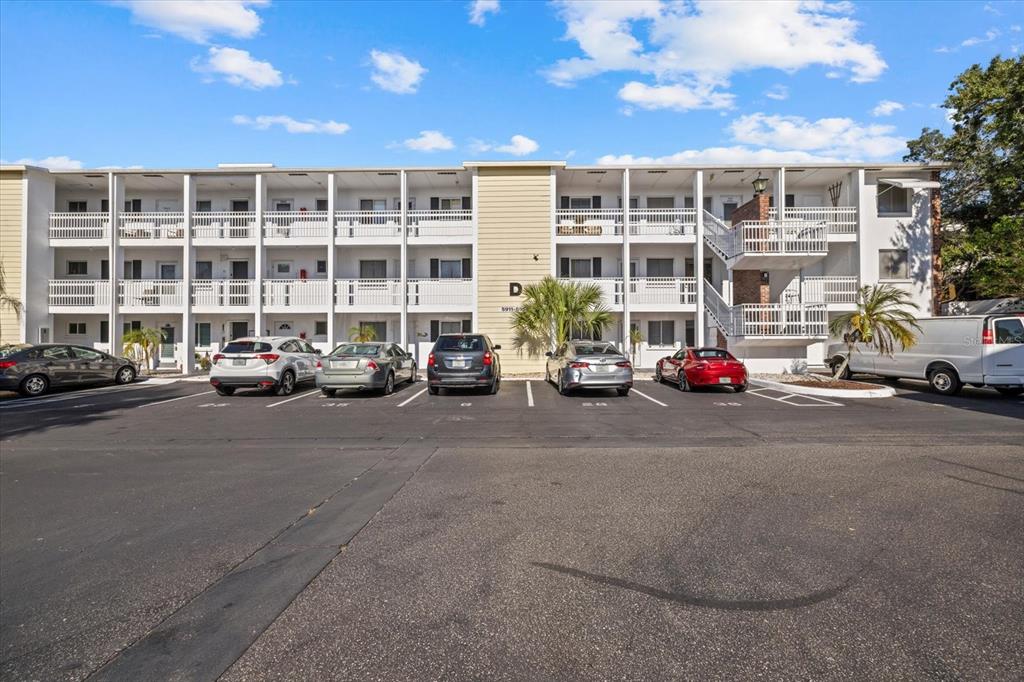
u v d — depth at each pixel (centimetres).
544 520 517
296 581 394
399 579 395
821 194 2552
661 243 2392
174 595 376
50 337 2422
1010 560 420
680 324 2514
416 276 2552
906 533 478
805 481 654
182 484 663
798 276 2394
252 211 2631
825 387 1570
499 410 1283
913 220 2322
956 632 319
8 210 2338
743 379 1589
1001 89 2284
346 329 2555
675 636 318
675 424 1084
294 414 1241
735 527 495
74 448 893
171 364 2580
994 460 761
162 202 2642
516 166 2344
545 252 2339
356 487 640
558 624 332
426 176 2422
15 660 301
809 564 415
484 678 279
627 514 534
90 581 399
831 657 295
